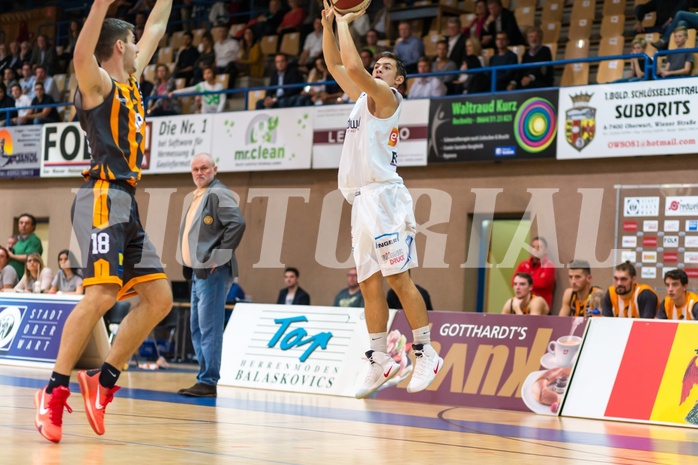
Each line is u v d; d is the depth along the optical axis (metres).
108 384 4.16
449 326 7.84
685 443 5.19
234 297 12.98
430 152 12.09
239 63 16.22
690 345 6.68
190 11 19.64
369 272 5.00
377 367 5.00
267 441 4.26
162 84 16.09
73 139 15.27
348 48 4.72
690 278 10.45
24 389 6.73
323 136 12.92
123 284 4.30
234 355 8.74
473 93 12.41
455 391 7.54
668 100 10.43
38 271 12.41
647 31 13.20
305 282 13.35
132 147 4.27
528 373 7.29
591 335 7.15
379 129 4.95
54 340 9.84
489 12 14.23
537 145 11.30
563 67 13.97
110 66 4.34
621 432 5.76
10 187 16.33
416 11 15.58
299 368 8.27
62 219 15.63
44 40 19.08
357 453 3.95
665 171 10.70
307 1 17.14
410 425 5.50
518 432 5.39
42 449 3.68
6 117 16.36
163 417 5.25
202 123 13.95
